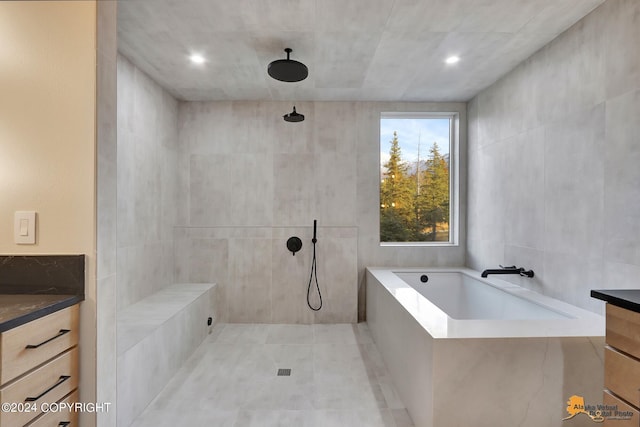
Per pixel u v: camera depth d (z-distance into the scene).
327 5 2.00
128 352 1.89
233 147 3.69
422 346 1.80
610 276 1.90
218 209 3.69
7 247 1.37
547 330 1.75
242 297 3.69
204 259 3.69
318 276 3.70
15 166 1.37
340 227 3.71
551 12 2.05
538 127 2.54
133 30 2.26
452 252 3.78
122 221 2.63
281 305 3.69
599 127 1.97
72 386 1.34
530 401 1.65
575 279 2.17
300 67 2.54
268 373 2.54
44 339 1.20
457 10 2.05
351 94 3.51
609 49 1.90
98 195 1.39
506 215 2.97
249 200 3.70
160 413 2.03
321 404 2.13
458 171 3.78
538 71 2.54
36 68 1.37
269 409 2.07
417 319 1.92
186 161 3.68
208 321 3.34
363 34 2.33
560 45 2.31
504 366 1.65
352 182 3.73
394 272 3.53
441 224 3.89
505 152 2.99
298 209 3.71
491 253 3.22
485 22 2.17
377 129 3.73
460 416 1.65
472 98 3.62
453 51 2.57
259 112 3.69
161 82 3.17
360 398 2.20
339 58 2.69
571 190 2.20
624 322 1.21
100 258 1.41
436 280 3.55
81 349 1.38
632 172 1.77
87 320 1.38
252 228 3.69
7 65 1.38
